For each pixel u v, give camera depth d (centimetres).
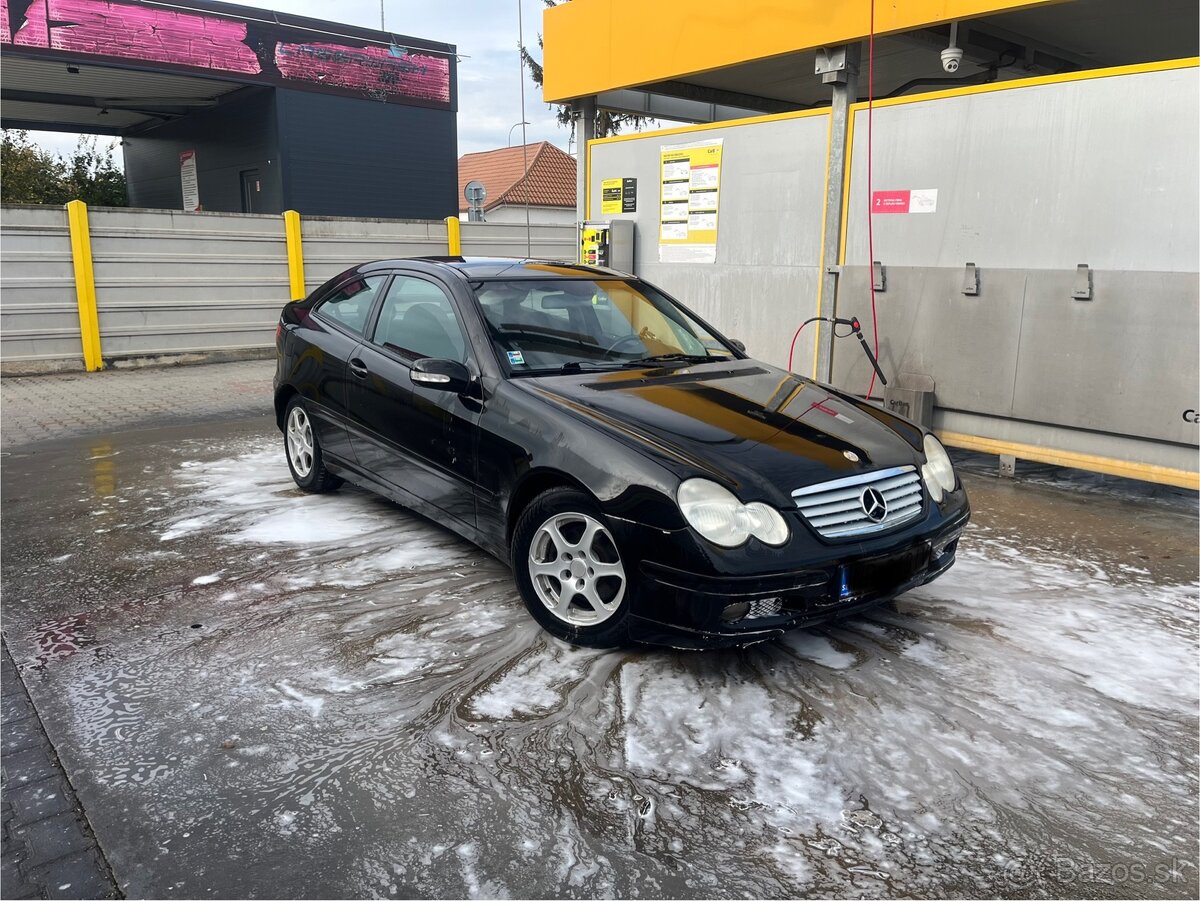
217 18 1706
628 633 327
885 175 661
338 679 323
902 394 646
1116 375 553
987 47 775
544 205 3191
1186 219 522
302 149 1864
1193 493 582
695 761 273
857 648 350
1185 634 367
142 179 2500
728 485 308
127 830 243
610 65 864
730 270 793
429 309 448
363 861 231
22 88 1877
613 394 375
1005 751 280
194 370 1198
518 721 295
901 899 219
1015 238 596
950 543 365
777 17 710
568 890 221
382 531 484
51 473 620
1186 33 777
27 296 1118
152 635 360
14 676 328
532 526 352
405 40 1972
